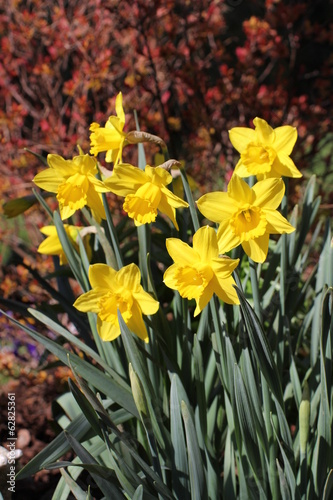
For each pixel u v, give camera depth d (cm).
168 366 84
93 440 90
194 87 153
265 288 93
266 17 162
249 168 75
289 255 89
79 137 150
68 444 80
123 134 83
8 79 164
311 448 80
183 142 167
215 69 192
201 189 156
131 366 75
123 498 77
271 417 77
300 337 94
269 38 159
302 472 77
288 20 154
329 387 79
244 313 72
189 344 87
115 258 87
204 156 159
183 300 85
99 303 76
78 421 82
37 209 154
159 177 74
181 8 157
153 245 112
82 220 144
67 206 79
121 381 84
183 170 79
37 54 171
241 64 155
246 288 104
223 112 160
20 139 152
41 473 110
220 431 88
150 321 81
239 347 82
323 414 75
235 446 83
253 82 155
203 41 157
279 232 72
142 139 83
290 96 163
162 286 103
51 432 123
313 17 205
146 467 76
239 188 71
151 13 144
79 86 158
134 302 77
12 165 152
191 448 73
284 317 87
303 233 92
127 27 151
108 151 86
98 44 155
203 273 71
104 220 89
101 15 151
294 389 84
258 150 75
